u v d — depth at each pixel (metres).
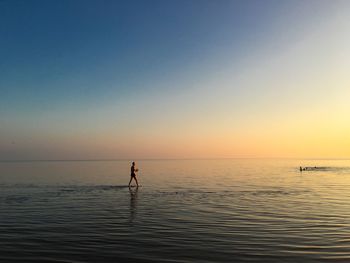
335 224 18.50
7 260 12.54
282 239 15.37
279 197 29.83
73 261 12.41
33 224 18.61
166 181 47.84
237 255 13.05
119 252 13.50
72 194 31.81
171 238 15.62
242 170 83.62
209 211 22.69
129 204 25.78
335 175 62.31
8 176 59.31
